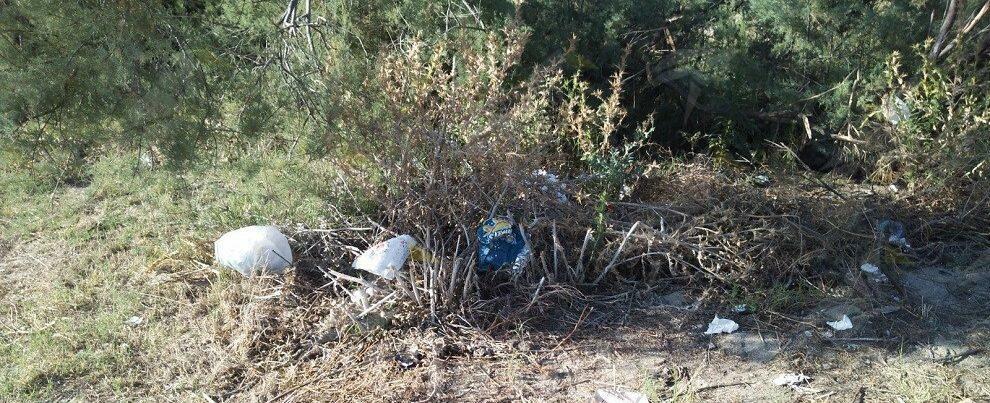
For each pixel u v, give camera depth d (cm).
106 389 364
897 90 586
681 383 366
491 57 468
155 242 496
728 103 637
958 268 471
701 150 641
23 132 414
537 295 411
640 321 417
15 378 369
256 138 471
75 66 392
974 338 399
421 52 518
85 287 446
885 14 611
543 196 447
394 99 433
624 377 370
